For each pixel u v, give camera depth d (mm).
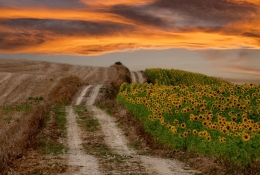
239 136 13688
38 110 27797
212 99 23406
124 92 34406
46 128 22719
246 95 26344
